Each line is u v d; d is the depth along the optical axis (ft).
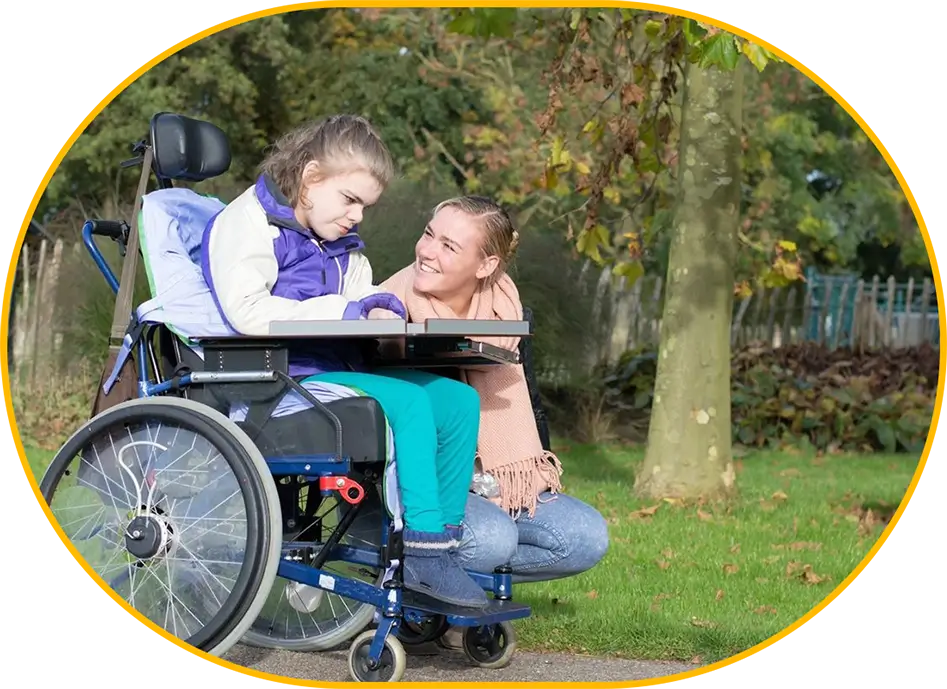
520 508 14.40
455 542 12.91
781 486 29.40
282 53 45.80
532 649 15.62
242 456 12.19
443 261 13.84
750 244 33.50
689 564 20.77
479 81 45.50
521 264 35.19
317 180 13.21
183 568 12.73
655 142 26.27
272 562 12.07
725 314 26.30
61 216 45.01
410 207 33.63
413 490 12.55
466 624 12.75
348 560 13.70
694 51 19.36
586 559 14.34
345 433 12.42
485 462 14.44
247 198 13.39
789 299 49.70
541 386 36.37
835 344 48.91
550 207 44.80
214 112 45.62
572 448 34.55
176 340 13.30
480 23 21.17
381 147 13.44
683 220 26.21
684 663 15.07
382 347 14.38
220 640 12.21
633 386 38.81
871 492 28.73
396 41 47.70
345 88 46.88
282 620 15.40
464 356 14.29
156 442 12.84
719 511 25.44
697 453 26.21
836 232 61.00
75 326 34.19
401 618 13.17
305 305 12.81
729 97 25.81
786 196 54.75
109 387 13.50
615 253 43.32
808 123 54.34
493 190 44.75
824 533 23.75
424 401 12.68
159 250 13.39
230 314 12.73
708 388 26.22
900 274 74.23
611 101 39.70
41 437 32.73
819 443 36.40
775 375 39.19
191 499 12.71
